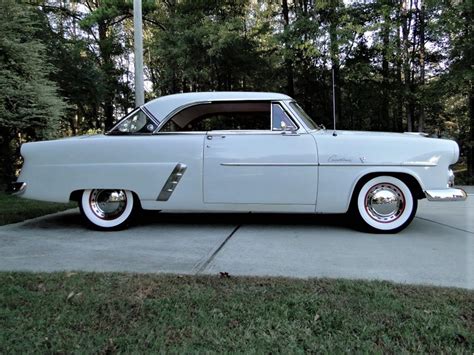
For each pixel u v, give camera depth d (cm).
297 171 499
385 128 1590
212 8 1616
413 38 1443
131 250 427
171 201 517
